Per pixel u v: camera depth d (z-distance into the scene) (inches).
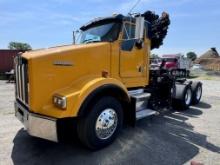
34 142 159.3
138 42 184.7
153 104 225.9
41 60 129.6
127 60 179.8
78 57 145.6
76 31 199.8
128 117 176.4
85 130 137.9
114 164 129.0
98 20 181.3
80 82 141.5
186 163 130.6
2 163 128.6
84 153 142.4
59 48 146.9
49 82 133.0
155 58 256.4
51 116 127.0
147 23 201.6
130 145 155.7
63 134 163.3
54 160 133.2
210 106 300.8
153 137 172.1
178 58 813.2
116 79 160.7
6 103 300.7
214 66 1633.9
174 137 173.3
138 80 194.2
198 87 307.6
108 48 163.3
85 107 131.9
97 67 156.6
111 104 149.1
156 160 134.0
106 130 148.4
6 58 758.5
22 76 141.6
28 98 132.7
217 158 137.4
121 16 169.8
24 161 131.5
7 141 161.0
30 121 128.1
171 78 255.9
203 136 177.0
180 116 242.4
